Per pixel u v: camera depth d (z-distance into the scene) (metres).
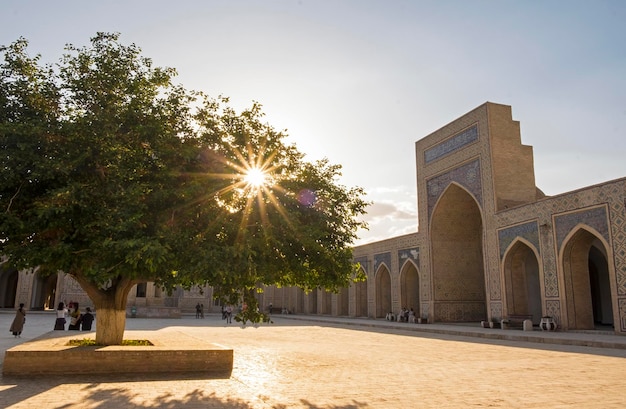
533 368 7.24
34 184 6.04
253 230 6.63
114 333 7.44
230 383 5.84
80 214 5.81
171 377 6.15
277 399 4.95
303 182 6.93
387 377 6.39
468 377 6.39
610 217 12.97
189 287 6.64
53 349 6.27
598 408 4.56
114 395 4.97
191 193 6.09
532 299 18.55
